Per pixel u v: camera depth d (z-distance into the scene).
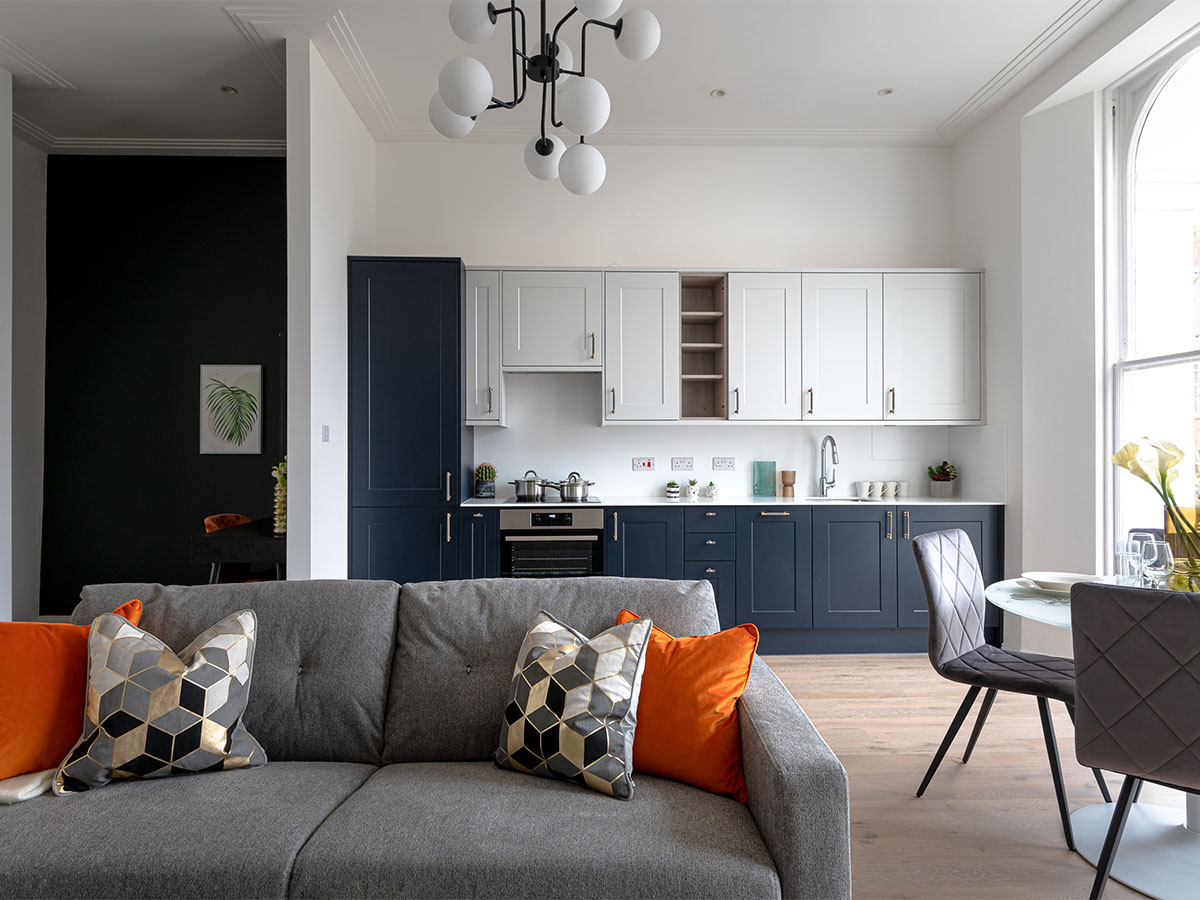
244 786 1.63
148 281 4.62
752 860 1.37
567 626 1.90
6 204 3.51
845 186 4.70
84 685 1.75
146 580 4.58
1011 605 2.07
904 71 3.74
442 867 1.35
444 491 4.02
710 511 4.13
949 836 2.17
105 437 4.60
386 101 4.02
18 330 4.39
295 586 2.03
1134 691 1.64
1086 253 3.63
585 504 4.14
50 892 1.34
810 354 4.32
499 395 4.25
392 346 4.00
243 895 1.35
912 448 4.71
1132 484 3.46
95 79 3.70
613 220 4.65
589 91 1.77
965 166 4.53
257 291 4.64
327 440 3.62
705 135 4.51
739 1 3.13
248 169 4.65
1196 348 3.10
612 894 1.34
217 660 1.75
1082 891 1.89
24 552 4.44
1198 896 1.85
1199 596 1.54
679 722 1.66
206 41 3.37
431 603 2.00
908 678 3.73
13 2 3.04
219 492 4.61
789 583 4.14
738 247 4.68
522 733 1.70
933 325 4.34
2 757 1.60
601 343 4.27
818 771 1.36
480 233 4.62
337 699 1.88
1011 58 3.61
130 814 1.50
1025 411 3.96
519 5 3.14
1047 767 2.67
